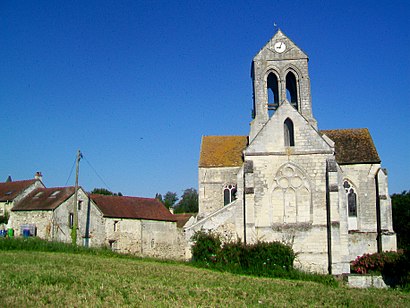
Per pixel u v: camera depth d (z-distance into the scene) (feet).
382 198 137.49
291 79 145.07
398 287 91.35
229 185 139.33
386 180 139.13
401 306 65.46
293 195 117.50
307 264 113.50
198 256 110.83
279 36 142.20
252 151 119.75
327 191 116.37
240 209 117.60
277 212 116.88
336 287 88.84
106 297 57.36
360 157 142.61
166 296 61.16
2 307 48.75
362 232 138.31
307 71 139.85
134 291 63.10
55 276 71.15
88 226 166.30
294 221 116.16
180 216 213.66
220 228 117.39
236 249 107.34
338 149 145.89
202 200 138.92
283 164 118.83
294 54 140.46
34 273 73.31
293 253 105.09
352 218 139.74
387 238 134.21
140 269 90.27
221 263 106.52
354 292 80.07
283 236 115.34
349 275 102.94
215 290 70.44
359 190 140.77
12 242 117.29
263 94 139.23
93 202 170.30
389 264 107.76
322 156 118.21
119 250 174.40
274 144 119.85
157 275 83.41
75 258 102.63
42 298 54.34
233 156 142.82
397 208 226.38
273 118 121.29
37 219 161.48
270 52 141.28
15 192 181.16
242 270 103.65
